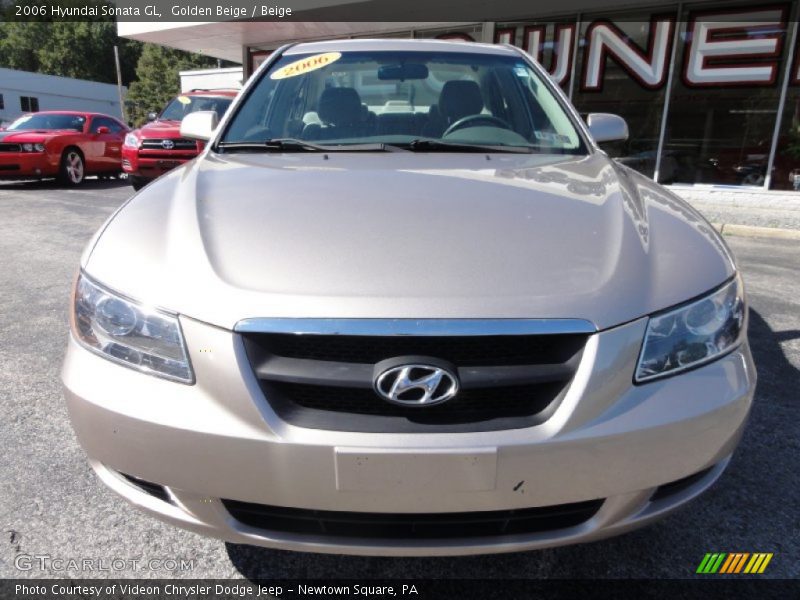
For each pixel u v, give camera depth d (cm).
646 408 137
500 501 135
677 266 153
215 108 959
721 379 145
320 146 238
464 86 262
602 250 153
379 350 133
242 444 133
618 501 141
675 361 142
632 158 937
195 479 138
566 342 136
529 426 133
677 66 878
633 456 137
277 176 196
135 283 147
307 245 151
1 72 3750
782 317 385
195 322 138
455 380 131
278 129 251
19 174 1032
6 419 254
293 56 284
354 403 135
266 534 142
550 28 980
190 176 202
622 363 136
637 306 140
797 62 794
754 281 479
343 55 278
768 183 836
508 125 250
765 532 190
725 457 151
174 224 164
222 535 145
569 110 258
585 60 956
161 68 5150
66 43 6203
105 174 1218
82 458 228
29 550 181
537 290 138
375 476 131
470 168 206
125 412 139
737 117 846
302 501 135
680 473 142
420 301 134
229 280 141
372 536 141
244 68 1388
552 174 203
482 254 148
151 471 141
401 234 154
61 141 1081
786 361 314
